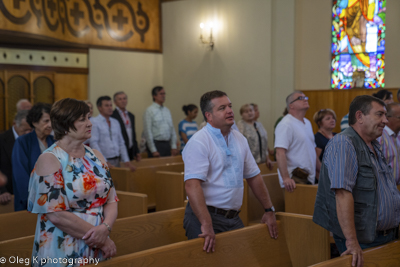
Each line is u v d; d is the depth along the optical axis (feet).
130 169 16.16
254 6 26.50
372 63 23.85
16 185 10.11
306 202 11.95
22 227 9.93
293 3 25.31
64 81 26.20
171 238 10.12
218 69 28.17
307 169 12.44
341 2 24.58
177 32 29.96
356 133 7.33
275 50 26.04
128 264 6.46
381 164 7.39
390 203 7.20
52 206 6.28
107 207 7.07
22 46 24.36
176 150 21.54
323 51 25.09
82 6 26.35
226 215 8.16
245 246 8.04
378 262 7.25
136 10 29.25
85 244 6.54
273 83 26.14
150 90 30.14
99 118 16.47
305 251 8.63
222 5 27.81
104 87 27.73
